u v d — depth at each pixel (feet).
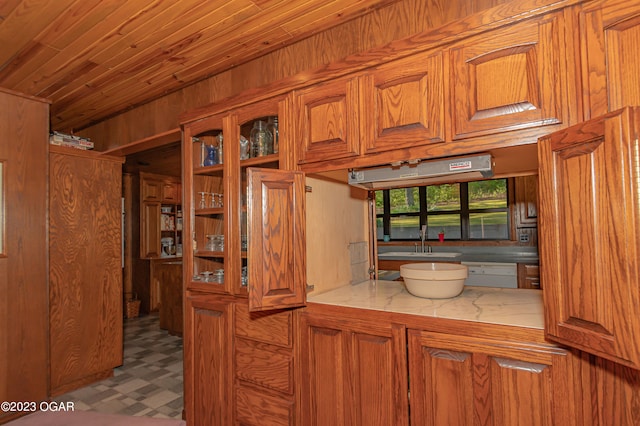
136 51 6.83
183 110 8.41
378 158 4.90
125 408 7.81
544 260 3.72
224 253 6.46
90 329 9.21
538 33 3.88
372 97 4.94
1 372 7.08
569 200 3.45
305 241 5.63
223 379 6.36
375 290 6.56
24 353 7.41
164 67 7.50
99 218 9.53
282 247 5.41
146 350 11.74
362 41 6.11
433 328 4.48
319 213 6.42
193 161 7.20
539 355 3.83
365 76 5.01
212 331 6.54
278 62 7.02
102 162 9.66
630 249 2.89
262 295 5.20
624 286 2.93
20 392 7.33
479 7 5.19
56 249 8.60
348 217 7.36
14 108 7.45
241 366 6.14
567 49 3.71
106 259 9.66
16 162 7.43
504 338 4.05
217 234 7.45
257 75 7.29
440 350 4.42
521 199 12.03
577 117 3.64
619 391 3.40
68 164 8.91
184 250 7.20
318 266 6.31
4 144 7.27
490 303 5.26
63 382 8.60
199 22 5.96
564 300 3.51
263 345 5.89
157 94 8.77
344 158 5.19
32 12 5.54
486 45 4.16
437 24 5.48
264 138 6.31
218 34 6.35
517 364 3.95
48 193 8.04
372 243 8.04
